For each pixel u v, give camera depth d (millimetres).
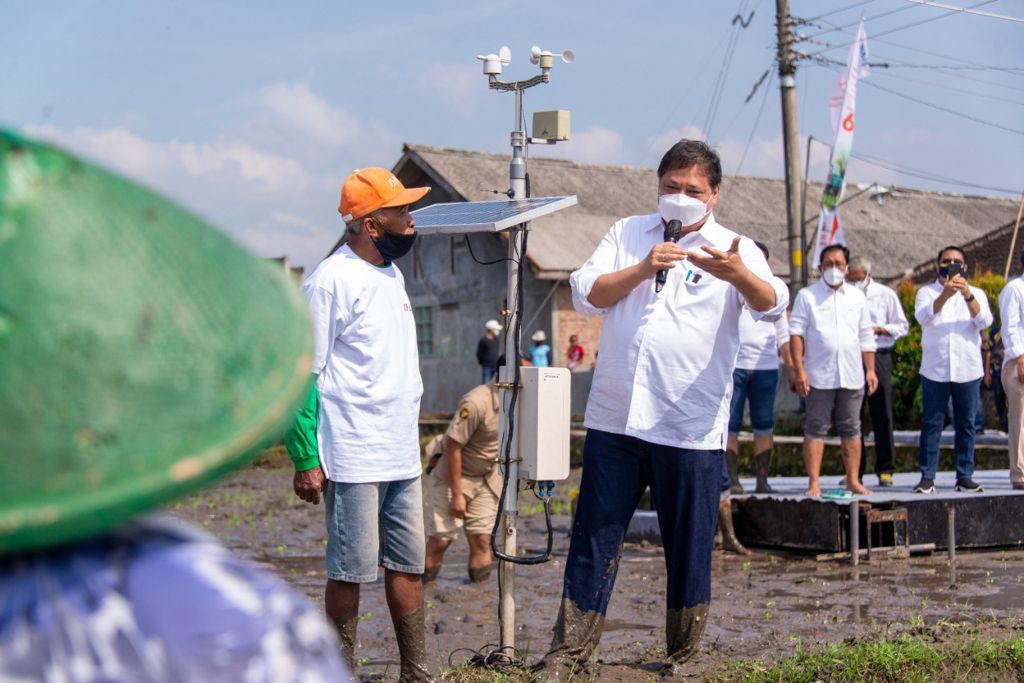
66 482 1109
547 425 5727
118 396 1137
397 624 5254
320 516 13547
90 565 1211
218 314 1217
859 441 10242
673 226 5426
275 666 1235
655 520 10586
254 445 1206
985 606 7641
